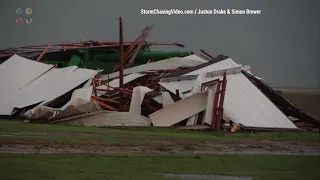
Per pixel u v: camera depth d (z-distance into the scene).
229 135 93.94
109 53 165.62
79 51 166.25
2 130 87.44
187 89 118.75
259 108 110.38
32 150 63.53
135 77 141.50
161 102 113.06
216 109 101.00
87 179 46.91
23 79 133.75
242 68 122.25
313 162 62.91
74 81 131.00
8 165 52.81
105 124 104.38
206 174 52.19
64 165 53.53
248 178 51.41
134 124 103.38
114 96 122.75
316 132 105.25
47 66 140.88
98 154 61.81
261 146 78.81
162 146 71.75
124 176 49.00
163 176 49.88
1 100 123.81
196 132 97.69
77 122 105.62
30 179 46.50
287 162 62.53
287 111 124.69
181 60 156.38
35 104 121.94
